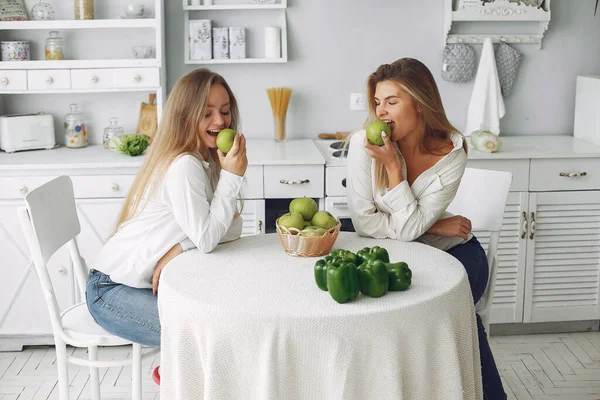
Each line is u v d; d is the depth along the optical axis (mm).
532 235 3850
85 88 3832
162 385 2201
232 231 2609
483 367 2635
